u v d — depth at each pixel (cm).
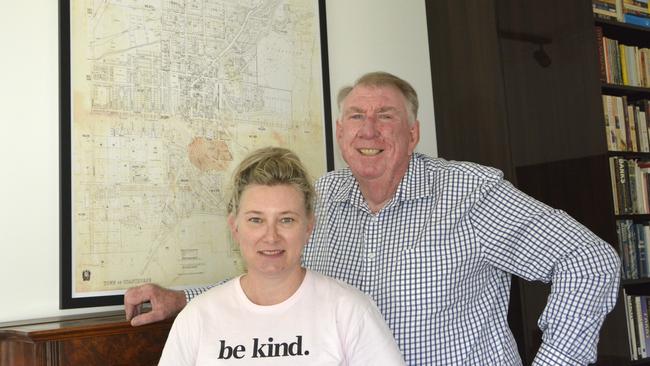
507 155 234
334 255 168
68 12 188
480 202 156
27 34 185
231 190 130
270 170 124
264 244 121
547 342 148
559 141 235
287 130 229
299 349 121
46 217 183
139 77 199
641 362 248
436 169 165
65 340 146
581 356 145
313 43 238
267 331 122
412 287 154
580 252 144
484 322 159
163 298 160
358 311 126
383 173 162
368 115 163
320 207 175
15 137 181
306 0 238
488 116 243
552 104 237
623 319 238
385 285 157
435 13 268
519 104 237
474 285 158
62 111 185
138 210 195
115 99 194
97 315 178
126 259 191
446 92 262
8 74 181
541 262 150
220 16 217
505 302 165
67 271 181
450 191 158
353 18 254
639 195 258
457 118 257
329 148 238
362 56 255
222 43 216
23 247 179
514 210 152
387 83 168
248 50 222
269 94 225
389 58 262
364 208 165
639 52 272
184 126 205
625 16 266
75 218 184
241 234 125
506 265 155
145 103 199
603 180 226
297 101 232
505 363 160
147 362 158
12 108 181
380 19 261
